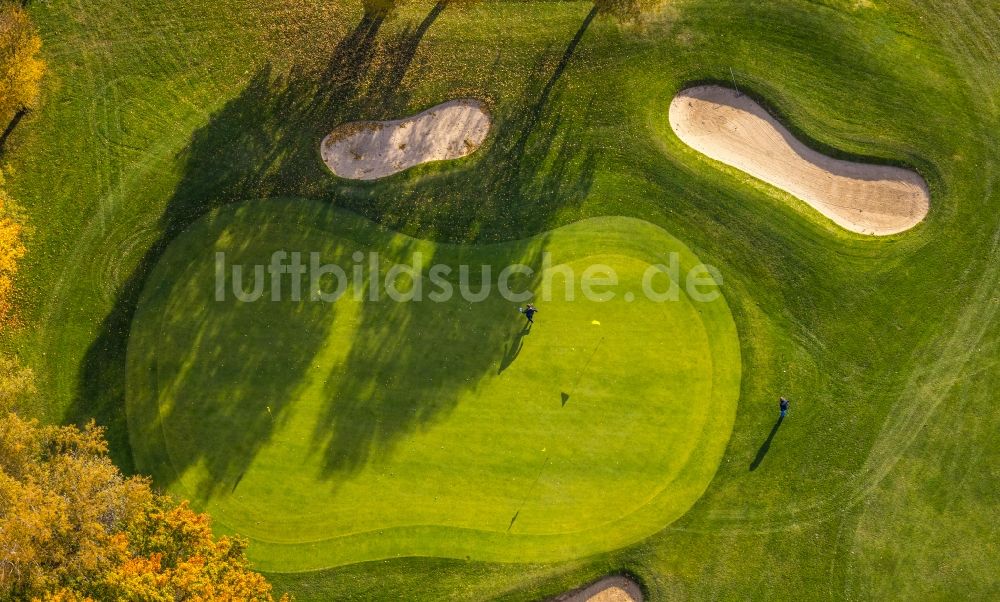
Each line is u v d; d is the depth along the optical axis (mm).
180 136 44438
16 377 37312
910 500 38281
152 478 38594
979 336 40812
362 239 42562
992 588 36875
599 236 42750
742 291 41719
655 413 39500
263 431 39312
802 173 44312
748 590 37125
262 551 37531
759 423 39469
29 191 43281
